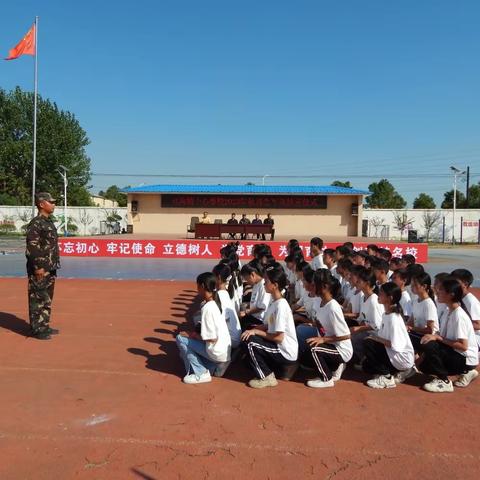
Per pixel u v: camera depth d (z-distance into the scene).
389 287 4.67
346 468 3.24
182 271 15.02
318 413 4.12
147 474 3.13
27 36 21.72
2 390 4.56
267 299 5.89
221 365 4.92
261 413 4.10
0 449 3.44
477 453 3.48
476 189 51.72
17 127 44.59
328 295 4.84
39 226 6.23
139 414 4.04
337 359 4.79
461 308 4.78
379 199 57.19
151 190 25.98
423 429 3.85
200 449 3.46
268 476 3.13
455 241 34.22
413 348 5.04
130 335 6.72
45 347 6.02
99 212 36.16
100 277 13.39
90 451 3.42
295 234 25.97
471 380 4.96
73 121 45.28
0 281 12.08
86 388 4.63
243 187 27.17
